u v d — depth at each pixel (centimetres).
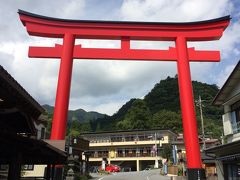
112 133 7038
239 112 1991
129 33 2084
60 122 1889
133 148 6888
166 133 6638
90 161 7062
